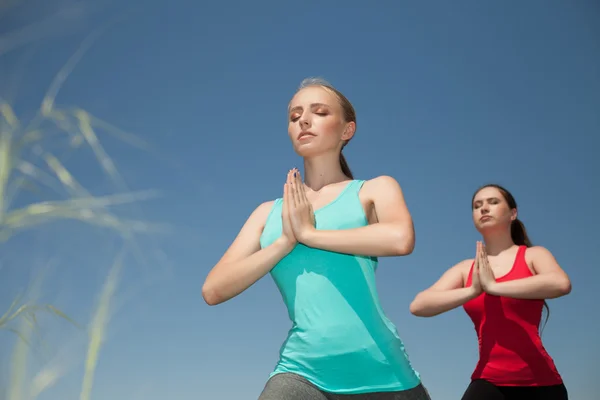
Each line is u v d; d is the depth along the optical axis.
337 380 1.71
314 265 1.78
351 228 1.83
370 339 1.71
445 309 2.85
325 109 1.99
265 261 1.77
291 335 1.80
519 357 2.69
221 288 1.82
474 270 2.79
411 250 1.72
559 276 2.73
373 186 1.90
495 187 3.14
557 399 2.66
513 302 2.76
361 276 1.77
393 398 1.70
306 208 1.77
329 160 2.01
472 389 2.74
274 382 1.70
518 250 3.01
